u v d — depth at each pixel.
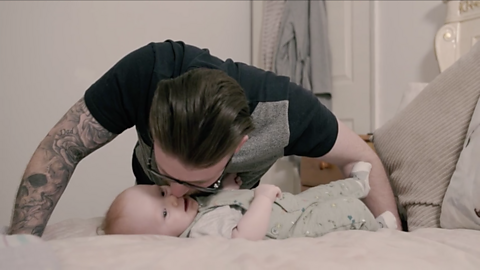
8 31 1.51
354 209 0.91
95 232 0.91
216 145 0.59
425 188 0.90
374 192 1.04
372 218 0.92
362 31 2.03
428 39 1.81
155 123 0.60
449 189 0.81
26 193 0.73
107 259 0.49
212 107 0.58
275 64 2.14
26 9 1.55
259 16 2.36
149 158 0.79
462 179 0.78
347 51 2.08
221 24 2.26
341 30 2.10
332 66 2.14
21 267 0.45
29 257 0.47
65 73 1.64
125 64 0.80
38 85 1.58
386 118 1.98
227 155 0.63
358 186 0.98
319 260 0.49
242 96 0.63
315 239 0.63
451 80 0.96
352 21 2.06
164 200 0.90
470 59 0.95
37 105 1.58
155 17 1.94
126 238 0.60
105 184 1.76
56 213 1.62
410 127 0.99
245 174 0.97
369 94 2.02
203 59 0.82
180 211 0.88
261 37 2.33
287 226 0.87
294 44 2.09
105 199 1.76
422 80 1.84
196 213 0.90
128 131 1.83
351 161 1.02
